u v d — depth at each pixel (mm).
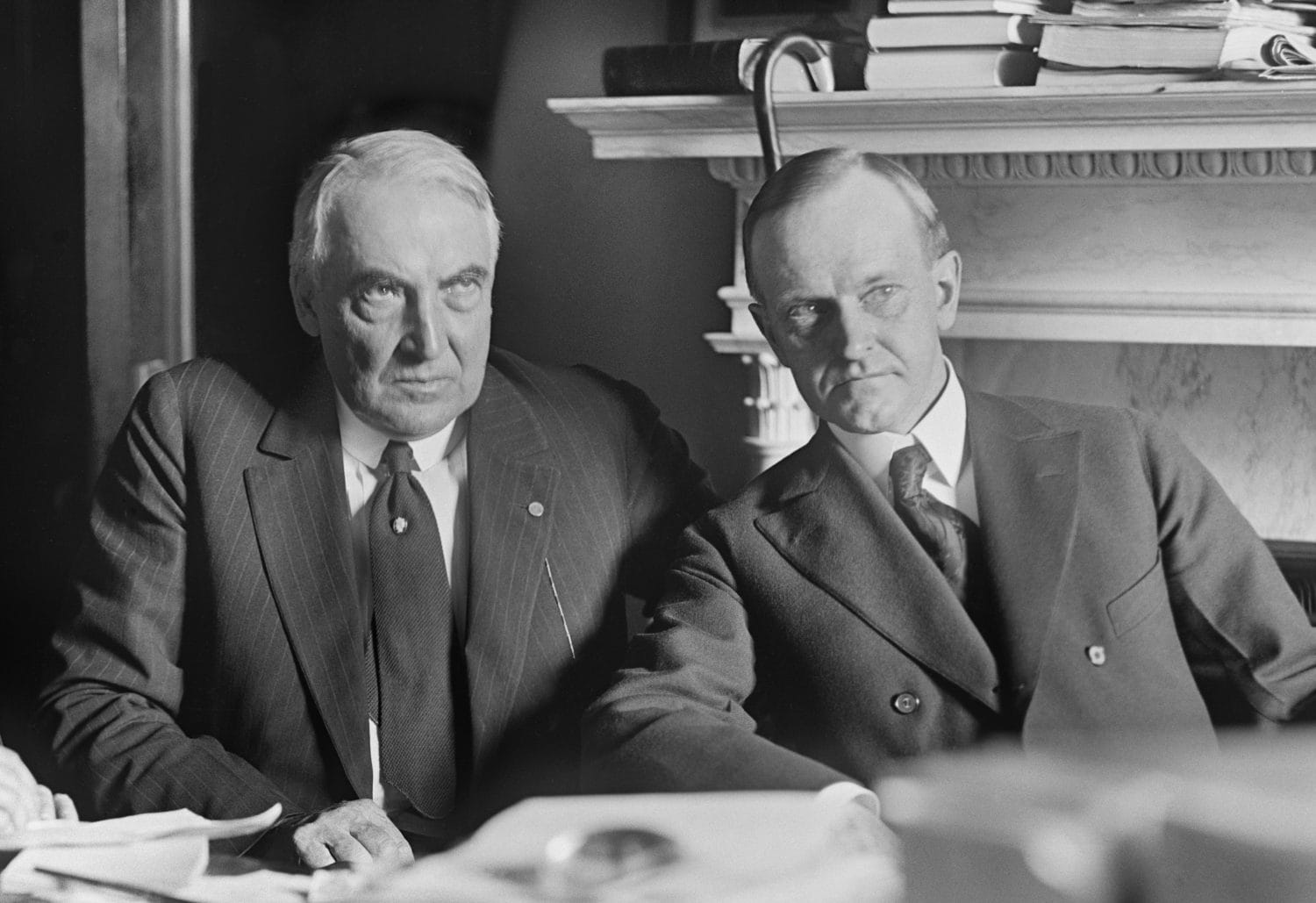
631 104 1924
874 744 1346
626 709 1307
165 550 1555
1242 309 1783
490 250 1535
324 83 2318
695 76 1896
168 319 2393
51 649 1590
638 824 805
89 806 1454
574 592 1555
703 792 1168
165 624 1555
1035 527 1362
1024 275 1881
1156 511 1408
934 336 1422
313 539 1519
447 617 1512
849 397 1394
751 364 1978
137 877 1051
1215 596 1375
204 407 1593
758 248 1421
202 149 2373
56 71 2375
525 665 1520
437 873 781
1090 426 1431
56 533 2434
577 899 730
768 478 1481
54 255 2408
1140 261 1828
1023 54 1777
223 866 1150
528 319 2250
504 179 2236
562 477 1590
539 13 2186
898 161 1863
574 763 1506
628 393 1715
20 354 2430
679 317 2176
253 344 2385
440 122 2260
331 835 1266
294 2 2320
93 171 2383
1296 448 1921
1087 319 1855
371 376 1492
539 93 2201
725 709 1345
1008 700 1324
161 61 2348
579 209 2207
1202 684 1390
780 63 1857
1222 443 1954
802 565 1394
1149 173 1758
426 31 2252
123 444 1614
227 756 1449
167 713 1543
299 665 1493
